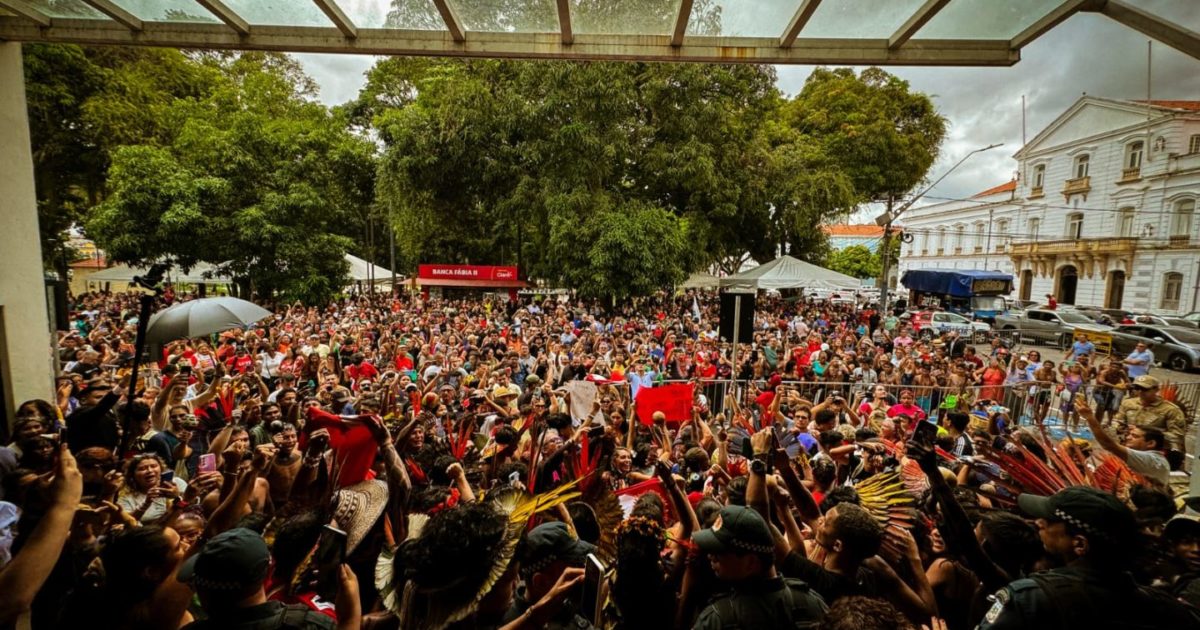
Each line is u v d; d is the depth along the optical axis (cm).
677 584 265
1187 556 265
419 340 1327
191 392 745
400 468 320
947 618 283
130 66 2703
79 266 4391
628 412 862
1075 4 374
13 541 288
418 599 211
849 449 492
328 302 2450
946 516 270
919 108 3494
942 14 400
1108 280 3606
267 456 287
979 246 4816
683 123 2378
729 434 578
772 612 205
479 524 208
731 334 835
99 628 216
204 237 2097
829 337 1758
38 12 455
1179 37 355
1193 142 3244
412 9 425
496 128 2403
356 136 3347
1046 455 399
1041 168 4191
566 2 390
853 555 243
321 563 249
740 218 2834
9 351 525
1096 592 190
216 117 2547
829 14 403
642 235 2164
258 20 441
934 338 2070
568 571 222
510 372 1050
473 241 3534
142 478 369
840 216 3048
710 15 420
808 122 3519
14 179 524
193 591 225
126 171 2061
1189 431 874
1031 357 1189
